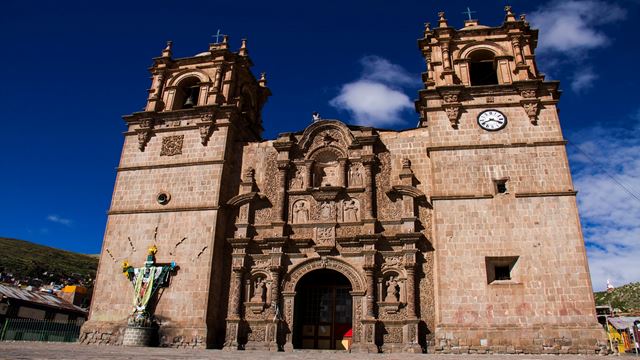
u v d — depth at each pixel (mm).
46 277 103438
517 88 30172
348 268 28656
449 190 28281
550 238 26219
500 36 33000
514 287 25609
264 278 29812
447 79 31391
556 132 28781
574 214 26516
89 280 110875
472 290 25922
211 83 35906
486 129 29531
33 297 51875
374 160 30844
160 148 34062
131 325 27906
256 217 31438
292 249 29859
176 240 30703
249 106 39812
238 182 32938
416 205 29312
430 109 30688
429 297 27188
